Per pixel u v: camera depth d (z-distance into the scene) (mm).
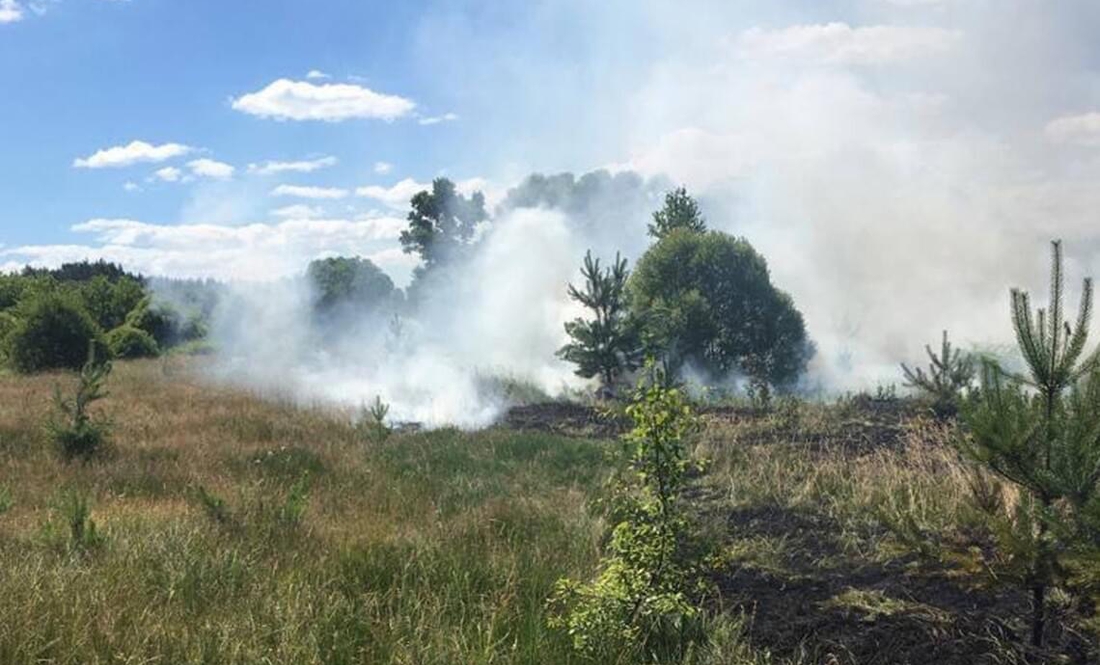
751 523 7324
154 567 5770
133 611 4902
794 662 4727
